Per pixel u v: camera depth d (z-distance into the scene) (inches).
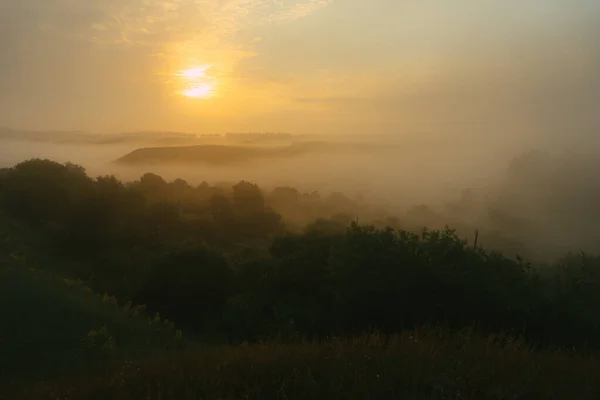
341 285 506.3
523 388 188.9
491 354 224.2
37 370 341.7
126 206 1716.3
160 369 220.4
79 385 220.4
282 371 201.2
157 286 972.6
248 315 689.0
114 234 1537.9
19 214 1411.2
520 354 231.3
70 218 1446.9
